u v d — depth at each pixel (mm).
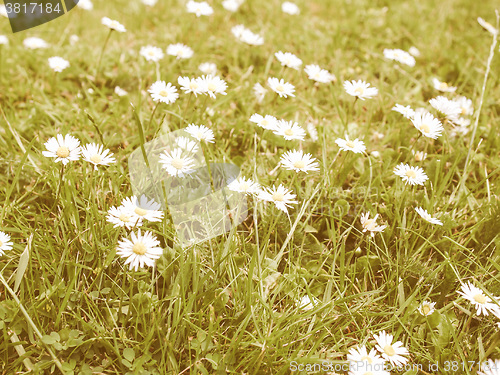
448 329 500
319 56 737
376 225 533
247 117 632
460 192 576
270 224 530
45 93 660
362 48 761
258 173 576
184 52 655
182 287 489
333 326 512
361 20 840
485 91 669
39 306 490
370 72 718
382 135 633
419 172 548
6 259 517
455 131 626
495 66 722
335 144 609
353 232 555
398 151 609
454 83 723
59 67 630
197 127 541
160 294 515
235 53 721
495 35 649
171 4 849
